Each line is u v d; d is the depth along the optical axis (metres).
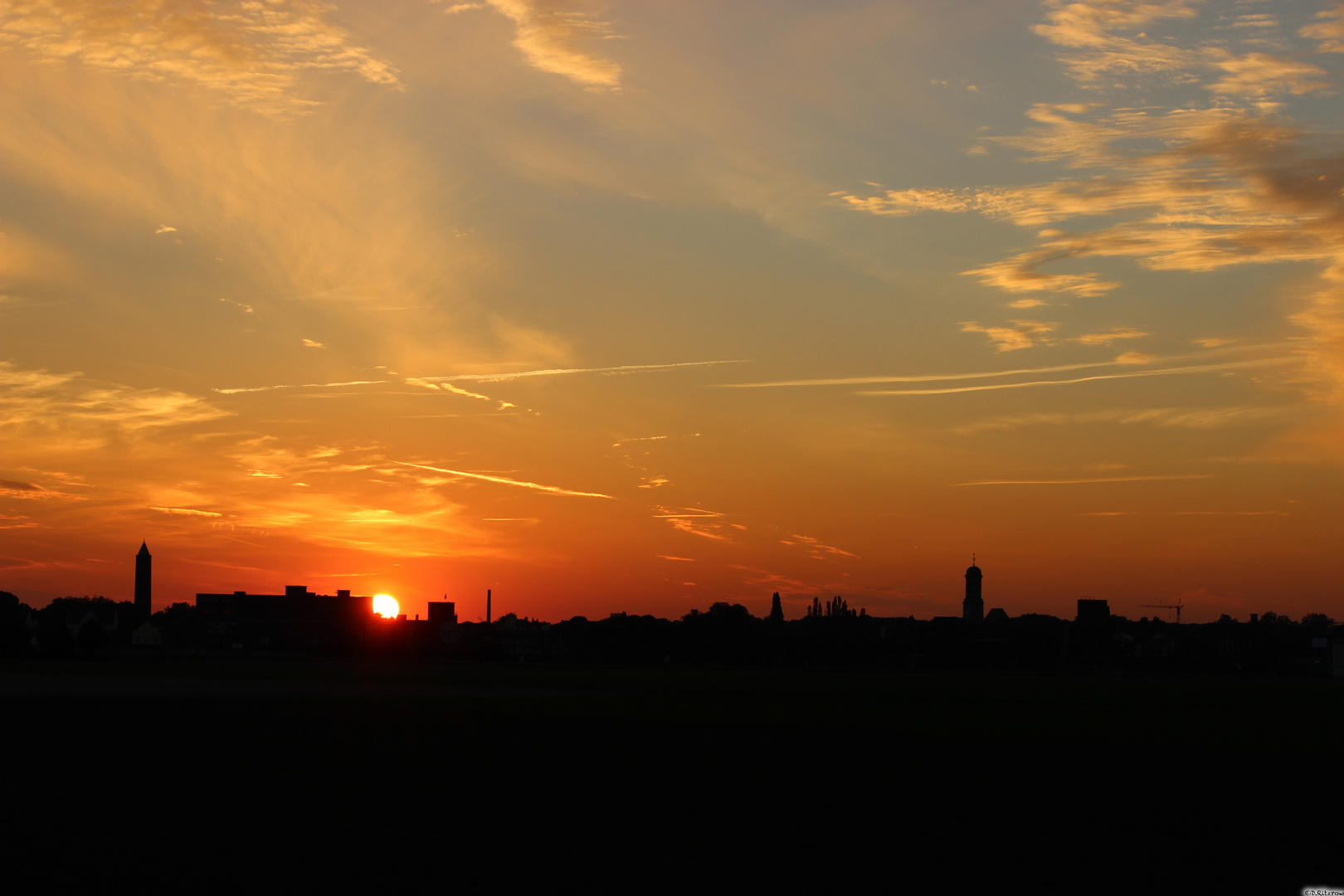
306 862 25.00
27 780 37.47
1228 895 23.84
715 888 23.33
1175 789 40.38
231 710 70.94
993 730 65.88
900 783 40.47
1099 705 96.44
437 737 55.19
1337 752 54.97
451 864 25.06
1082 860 26.91
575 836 28.56
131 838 27.45
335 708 75.12
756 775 42.16
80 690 92.81
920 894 23.27
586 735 57.66
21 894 22.19
